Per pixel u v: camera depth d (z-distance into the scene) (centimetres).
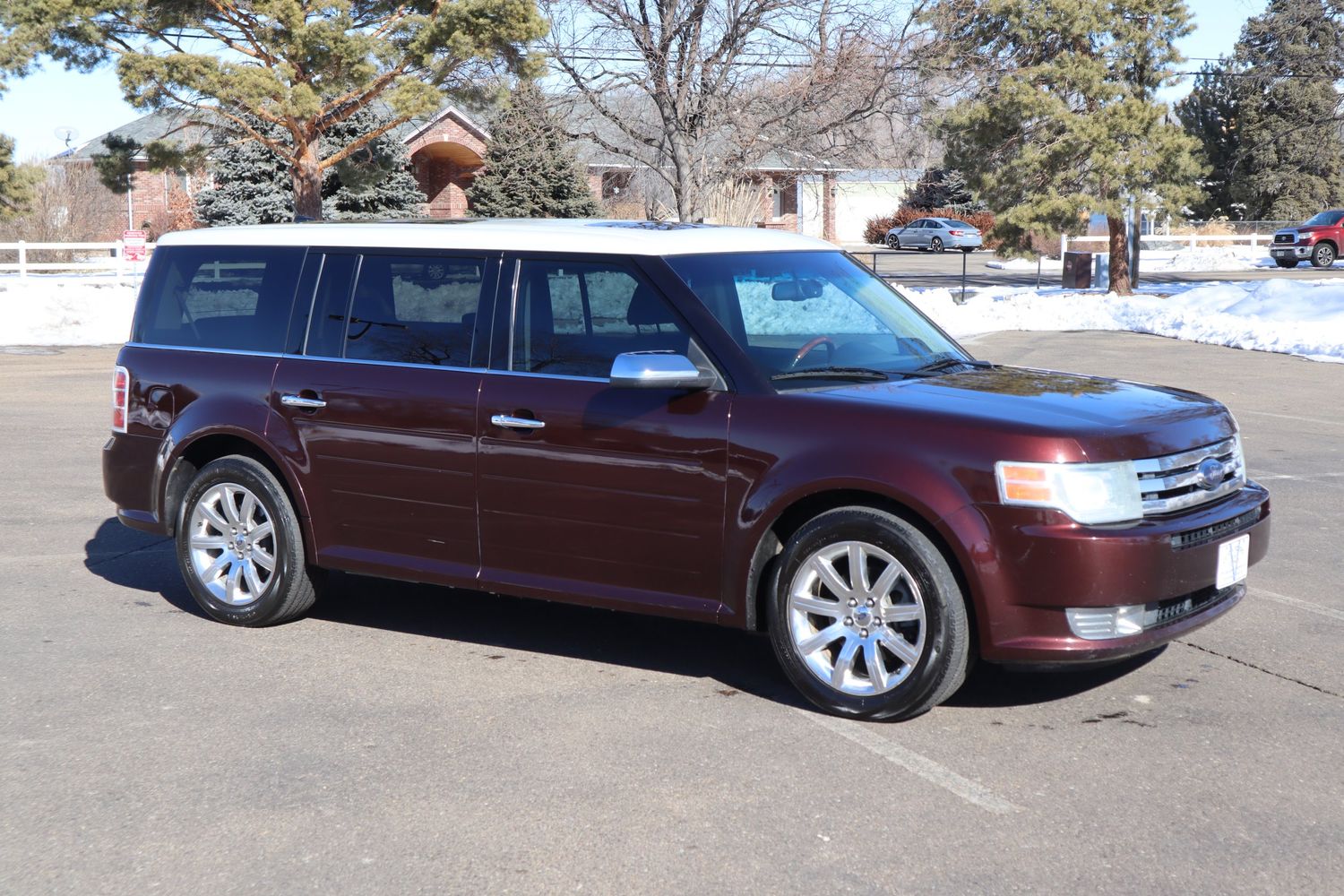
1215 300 2538
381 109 4303
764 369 527
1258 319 2177
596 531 548
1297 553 776
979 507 474
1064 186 2900
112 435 680
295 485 618
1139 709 518
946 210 6369
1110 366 1733
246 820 420
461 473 573
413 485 587
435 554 589
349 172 3938
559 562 559
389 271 609
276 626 642
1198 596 510
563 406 550
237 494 638
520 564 569
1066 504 469
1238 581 517
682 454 525
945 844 399
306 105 2842
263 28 2895
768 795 436
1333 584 709
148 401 665
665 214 2822
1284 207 5488
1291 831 407
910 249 5869
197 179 5203
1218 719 507
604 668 576
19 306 2600
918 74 2519
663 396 532
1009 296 3116
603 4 2331
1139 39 2772
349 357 611
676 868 385
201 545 648
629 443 535
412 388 586
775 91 2412
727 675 565
